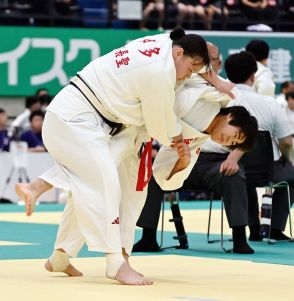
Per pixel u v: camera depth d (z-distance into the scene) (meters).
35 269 12.08
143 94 10.66
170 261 13.39
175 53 10.79
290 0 33.00
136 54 10.72
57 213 23.02
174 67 10.65
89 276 11.45
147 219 14.72
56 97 10.99
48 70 30.20
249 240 16.92
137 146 11.29
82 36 30.47
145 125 10.96
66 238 11.29
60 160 10.90
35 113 27.30
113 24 31.66
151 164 11.36
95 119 10.88
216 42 31.59
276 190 16.73
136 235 17.31
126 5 31.69
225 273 12.01
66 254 11.37
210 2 32.41
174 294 9.95
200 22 32.22
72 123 10.78
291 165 16.33
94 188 10.67
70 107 10.84
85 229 10.72
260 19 32.81
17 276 11.37
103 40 30.59
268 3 32.84
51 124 10.89
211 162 14.94
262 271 12.26
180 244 15.27
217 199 27.94
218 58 13.84
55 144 10.88
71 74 30.39
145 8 31.83
